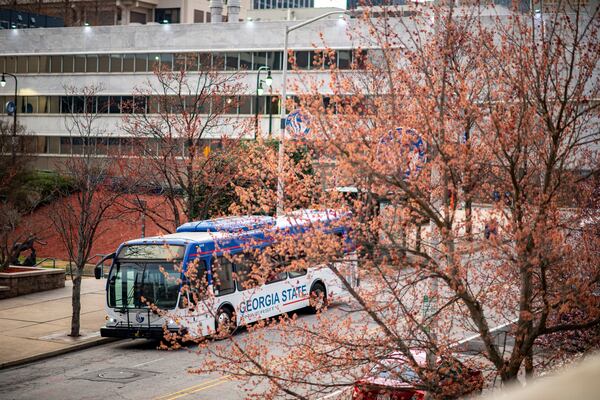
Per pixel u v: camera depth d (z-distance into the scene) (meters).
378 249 12.52
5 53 89.88
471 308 12.52
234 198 36.31
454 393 12.73
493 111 12.38
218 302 28.89
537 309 13.65
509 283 13.97
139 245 28.70
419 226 13.34
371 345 12.76
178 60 79.56
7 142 67.75
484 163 12.59
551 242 11.69
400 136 12.26
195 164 36.41
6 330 31.23
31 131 83.75
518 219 12.00
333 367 14.91
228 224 24.00
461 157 12.00
